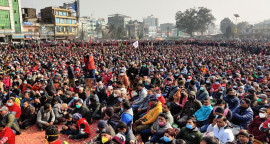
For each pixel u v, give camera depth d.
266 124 5.79
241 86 10.20
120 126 4.93
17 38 55.66
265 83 11.60
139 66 17.77
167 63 20.44
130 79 13.78
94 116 8.39
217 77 12.46
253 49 41.69
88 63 12.20
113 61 24.30
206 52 35.59
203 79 13.00
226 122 5.26
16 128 7.30
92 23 131.25
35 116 8.10
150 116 6.75
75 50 37.19
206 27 124.62
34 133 7.62
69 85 13.34
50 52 33.00
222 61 23.47
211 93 11.01
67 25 76.31
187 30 124.44
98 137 6.02
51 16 70.81
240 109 6.95
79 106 8.01
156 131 6.16
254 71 15.38
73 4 77.88
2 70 17.33
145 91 8.48
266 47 40.62
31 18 69.56
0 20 53.03
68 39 76.31
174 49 41.47
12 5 56.16
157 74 11.94
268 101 8.20
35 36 62.03
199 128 6.86
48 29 67.50
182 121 7.03
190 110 7.30
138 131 6.81
